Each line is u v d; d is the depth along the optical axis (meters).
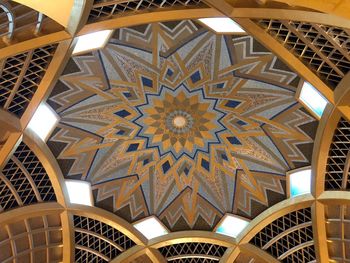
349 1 10.97
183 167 21.58
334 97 15.40
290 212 19.53
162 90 19.73
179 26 17.55
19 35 13.74
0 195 17.52
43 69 15.32
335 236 18.91
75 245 19.72
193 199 21.62
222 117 20.33
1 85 15.20
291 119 19.08
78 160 19.95
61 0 12.95
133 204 21.11
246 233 20.27
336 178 17.84
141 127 20.64
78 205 19.28
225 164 21.19
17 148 17.09
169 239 20.78
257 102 19.48
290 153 19.72
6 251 18.50
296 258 20.05
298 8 12.79
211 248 21.12
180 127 20.77
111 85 19.09
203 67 18.98
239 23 14.23
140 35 17.75
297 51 14.87
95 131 20.00
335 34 13.50
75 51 16.91
